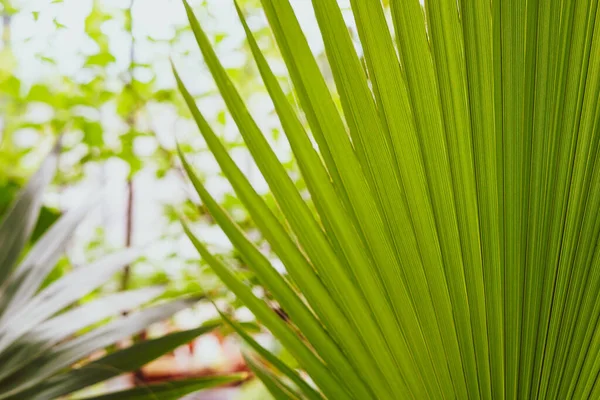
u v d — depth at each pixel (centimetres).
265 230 71
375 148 71
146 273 300
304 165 71
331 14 69
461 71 71
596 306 74
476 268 74
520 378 76
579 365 75
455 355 75
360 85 70
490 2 70
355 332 73
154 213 330
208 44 69
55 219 207
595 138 72
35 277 120
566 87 71
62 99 322
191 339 98
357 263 72
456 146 72
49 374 95
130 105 326
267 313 72
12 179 321
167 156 315
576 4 70
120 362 96
